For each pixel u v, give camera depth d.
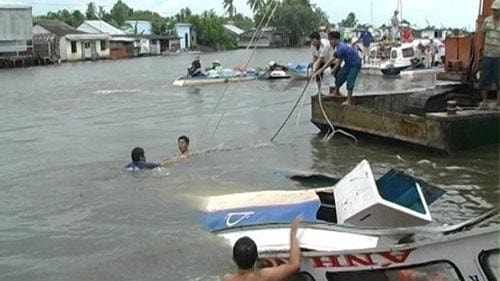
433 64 46.19
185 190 11.77
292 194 8.39
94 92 35.66
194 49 110.00
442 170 12.88
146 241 8.80
